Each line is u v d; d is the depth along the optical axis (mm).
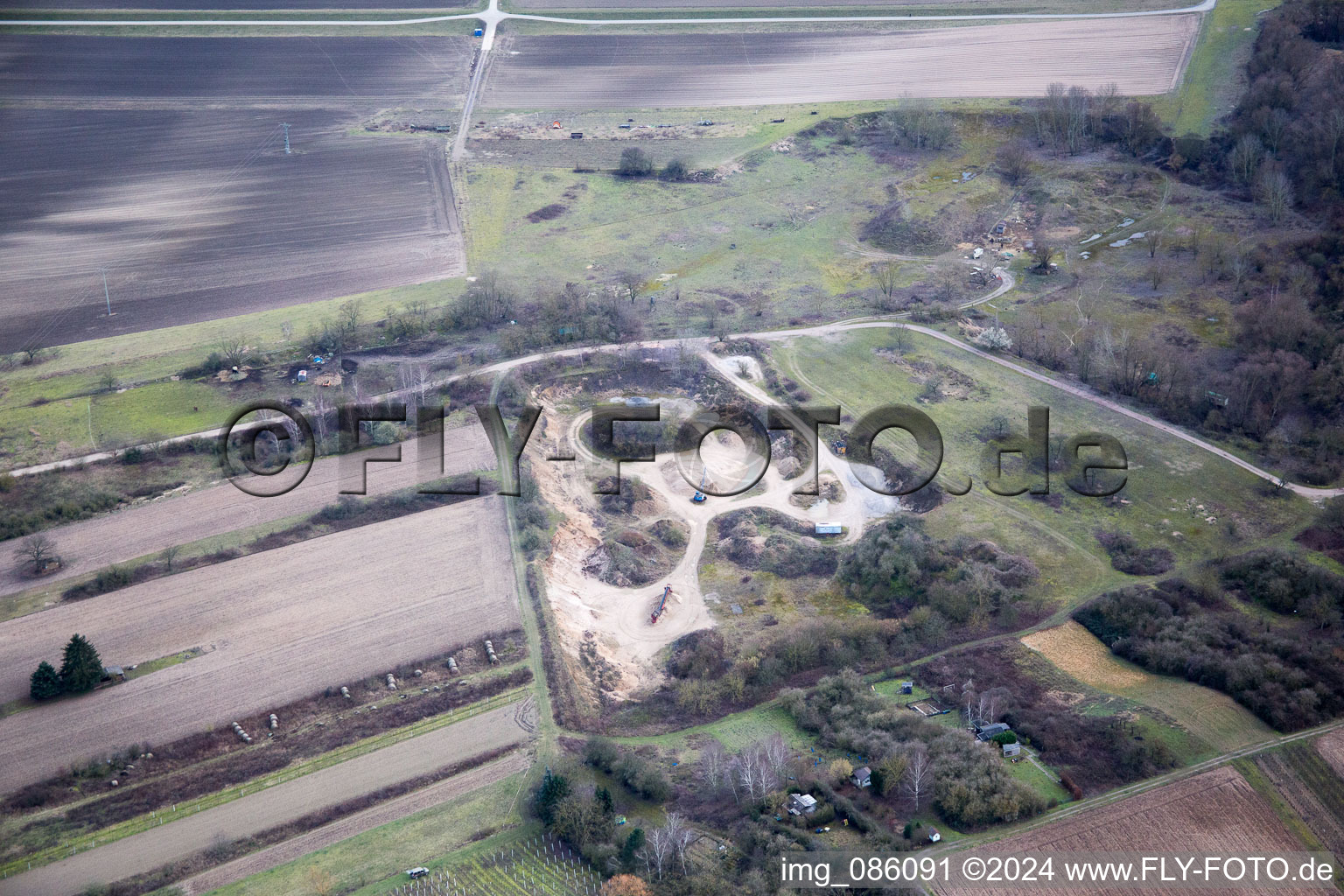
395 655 159000
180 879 128625
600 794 133500
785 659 160125
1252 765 138000
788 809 132000
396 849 131250
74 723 148375
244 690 153375
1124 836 128250
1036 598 171625
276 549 178875
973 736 141875
